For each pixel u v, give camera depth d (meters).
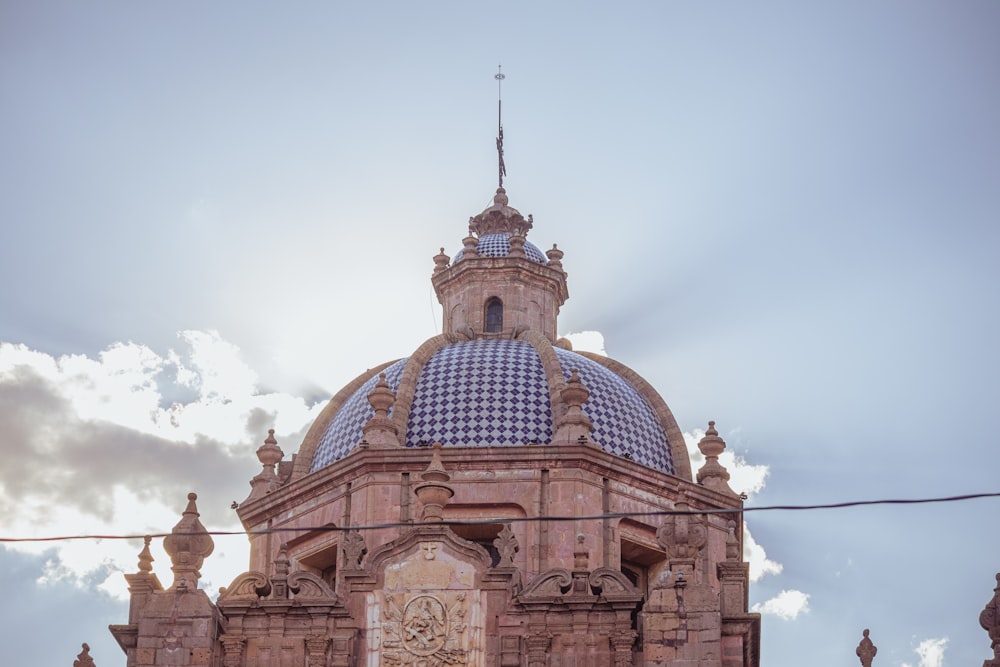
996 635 45.19
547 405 55.00
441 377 55.84
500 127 65.56
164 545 46.38
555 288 61.12
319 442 57.44
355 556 47.25
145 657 45.22
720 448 57.12
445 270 61.31
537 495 52.28
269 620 46.16
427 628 45.66
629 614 45.28
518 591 46.09
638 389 58.38
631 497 53.44
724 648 45.31
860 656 46.84
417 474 52.72
